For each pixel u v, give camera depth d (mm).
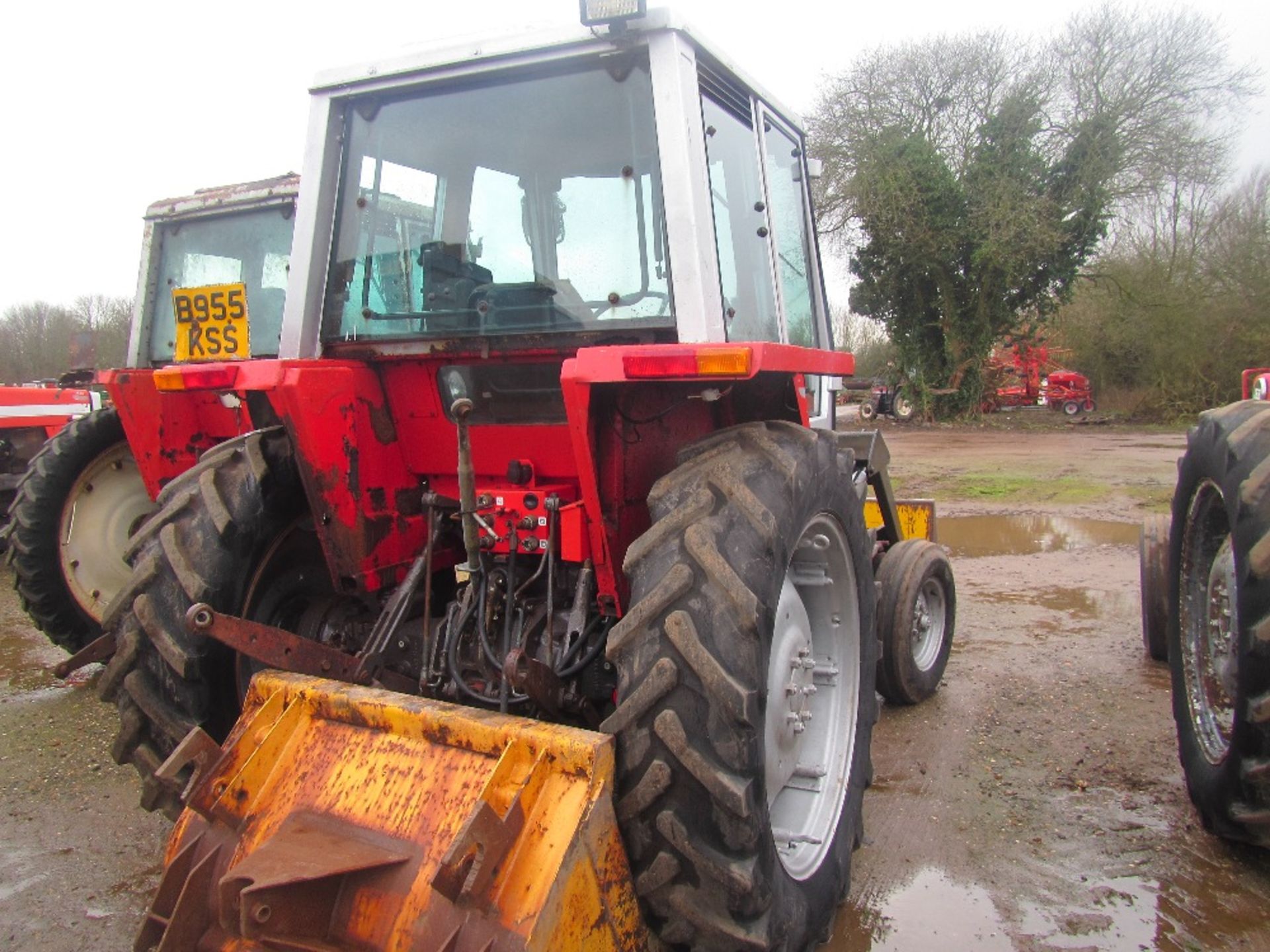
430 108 2771
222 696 2525
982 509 9883
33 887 2914
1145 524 4828
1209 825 2973
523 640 2596
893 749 3734
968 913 2662
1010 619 5594
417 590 2902
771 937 2008
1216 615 3035
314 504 2615
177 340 4875
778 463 2268
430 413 2822
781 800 2619
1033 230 20797
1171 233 23578
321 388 2586
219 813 2041
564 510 2426
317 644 2473
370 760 2047
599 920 1853
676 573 2008
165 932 1958
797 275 3803
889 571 4086
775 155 3488
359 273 2852
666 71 2453
